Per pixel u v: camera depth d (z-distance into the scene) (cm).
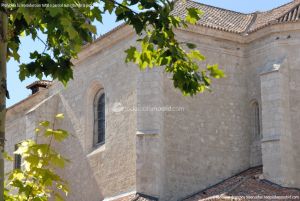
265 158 3080
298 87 3203
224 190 3003
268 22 3325
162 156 3081
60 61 1241
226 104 3338
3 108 916
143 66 1329
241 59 3416
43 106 3741
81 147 3550
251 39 3391
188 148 3188
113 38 3391
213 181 3209
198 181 3172
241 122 3350
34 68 1234
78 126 3609
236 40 3409
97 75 3528
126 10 1201
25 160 1016
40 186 1023
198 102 3272
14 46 1230
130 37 3284
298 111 3178
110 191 3272
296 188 3064
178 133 3178
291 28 3238
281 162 3034
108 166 3319
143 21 1202
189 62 1291
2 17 947
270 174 3044
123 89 3309
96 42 3494
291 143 3127
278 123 3089
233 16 3769
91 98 3578
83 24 1130
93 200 3384
